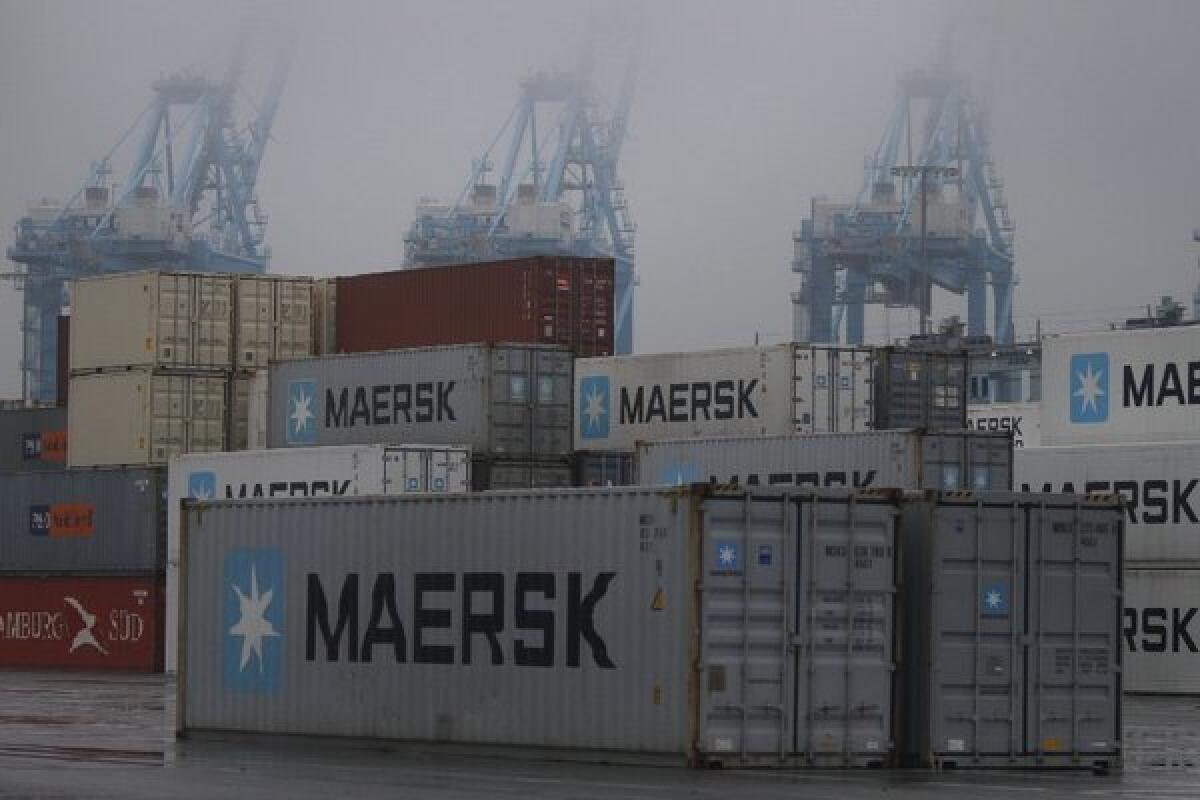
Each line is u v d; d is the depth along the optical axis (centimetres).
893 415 16675
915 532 9412
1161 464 16075
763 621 9012
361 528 10350
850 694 9150
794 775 8750
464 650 9850
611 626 9225
